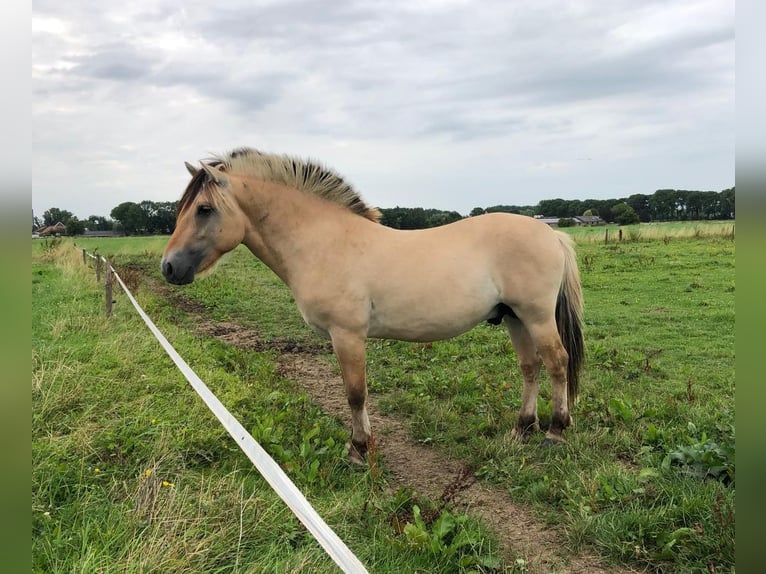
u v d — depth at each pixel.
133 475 3.44
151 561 2.38
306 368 7.18
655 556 2.86
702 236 22.50
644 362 6.71
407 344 7.96
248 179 4.16
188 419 4.21
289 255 4.19
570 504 3.42
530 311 4.20
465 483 3.84
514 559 2.96
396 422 5.19
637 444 4.23
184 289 14.33
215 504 2.97
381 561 2.76
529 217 4.34
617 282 12.73
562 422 4.33
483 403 5.38
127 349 6.34
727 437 4.09
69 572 2.43
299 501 2.03
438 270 4.04
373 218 4.45
